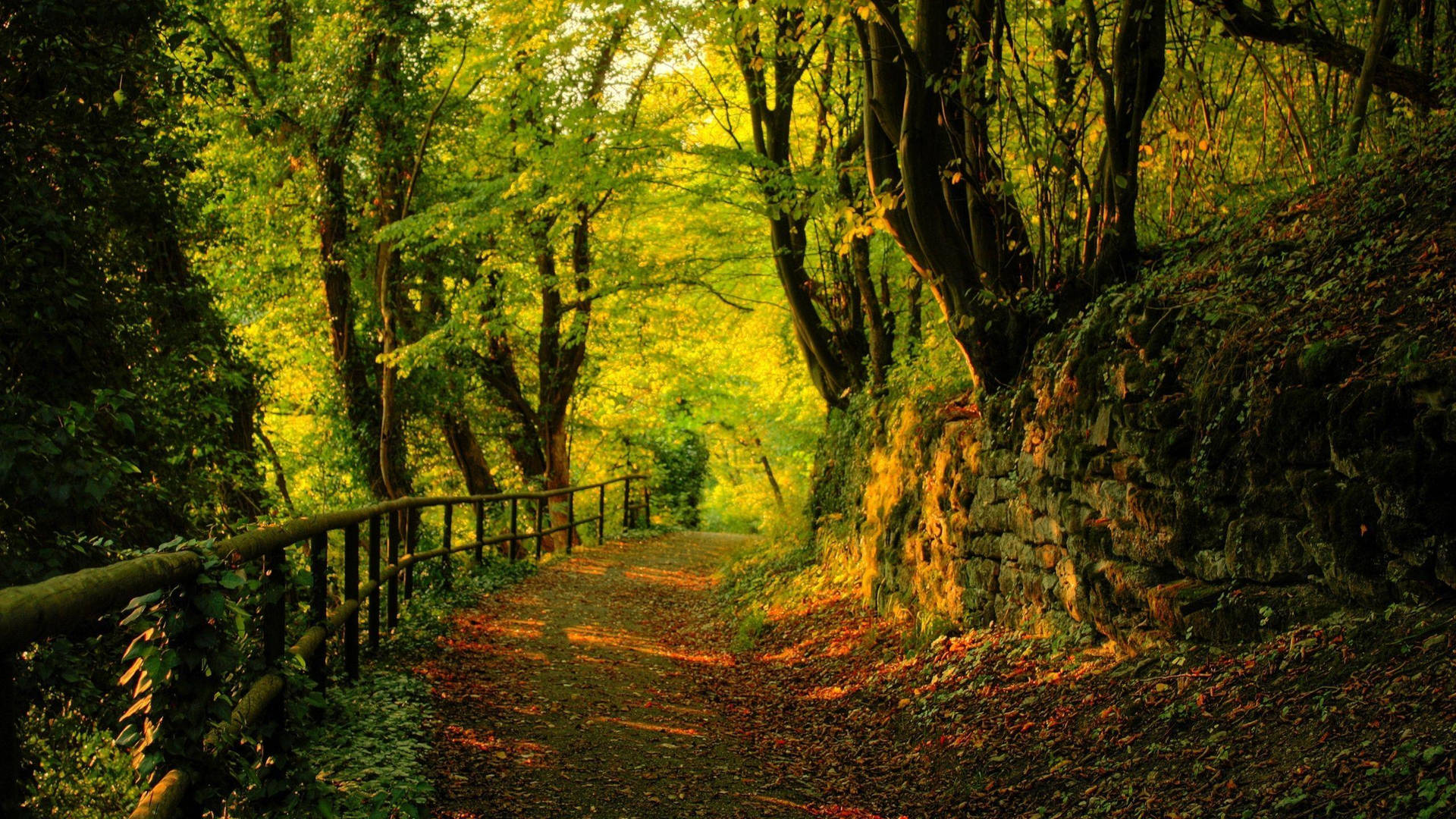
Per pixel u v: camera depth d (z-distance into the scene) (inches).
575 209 581.6
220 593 105.7
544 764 209.9
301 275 671.1
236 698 126.0
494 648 316.5
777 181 443.5
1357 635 157.1
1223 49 319.9
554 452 842.8
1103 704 199.3
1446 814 114.9
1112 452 228.1
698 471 1277.1
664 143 482.0
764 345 768.9
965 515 307.1
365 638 287.1
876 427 428.5
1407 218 197.3
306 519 174.9
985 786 196.9
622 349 859.4
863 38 307.3
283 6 608.7
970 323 301.0
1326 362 172.6
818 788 217.6
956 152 298.5
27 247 226.4
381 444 654.5
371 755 183.8
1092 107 296.8
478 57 650.2
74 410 191.2
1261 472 183.6
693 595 520.1
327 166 612.7
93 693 194.7
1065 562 243.8
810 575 458.3
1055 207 318.3
